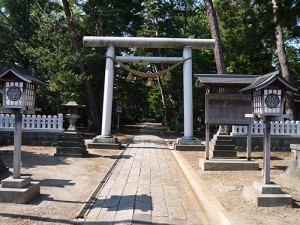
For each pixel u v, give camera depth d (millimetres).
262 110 6465
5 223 4965
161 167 10664
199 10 30828
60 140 12305
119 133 26781
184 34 28062
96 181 8234
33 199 6328
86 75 22484
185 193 7328
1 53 24109
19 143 6301
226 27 23516
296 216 5328
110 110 15797
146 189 7566
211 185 7652
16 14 24188
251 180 8281
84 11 24422
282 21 14125
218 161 9812
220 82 10109
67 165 10328
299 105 22375
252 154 13641
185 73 15914
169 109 31531
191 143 15289
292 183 8086
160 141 19969
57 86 19344
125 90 30000
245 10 21734
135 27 25969
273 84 6457
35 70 23578
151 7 28375
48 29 20250
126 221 5309
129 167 10500
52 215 5457
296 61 28188
